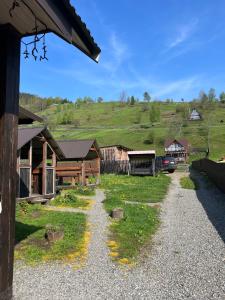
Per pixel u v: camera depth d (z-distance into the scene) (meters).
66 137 77.69
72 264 7.19
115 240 9.11
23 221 10.80
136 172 31.16
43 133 15.75
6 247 4.24
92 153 25.48
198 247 8.61
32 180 16.88
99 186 22.80
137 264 7.30
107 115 118.75
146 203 15.72
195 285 6.14
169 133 76.88
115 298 5.54
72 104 152.88
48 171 16.25
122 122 104.75
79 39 4.49
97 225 10.84
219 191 19.45
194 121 92.31
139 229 10.24
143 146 69.69
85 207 14.38
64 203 15.09
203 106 109.88
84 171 22.59
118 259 7.59
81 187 20.78
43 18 3.99
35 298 5.43
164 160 35.25
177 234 9.97
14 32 4.42
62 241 8.63
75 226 10.27
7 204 4.27
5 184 4.23
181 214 13.16
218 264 7.29
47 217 11.48
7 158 4.28
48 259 7.41
